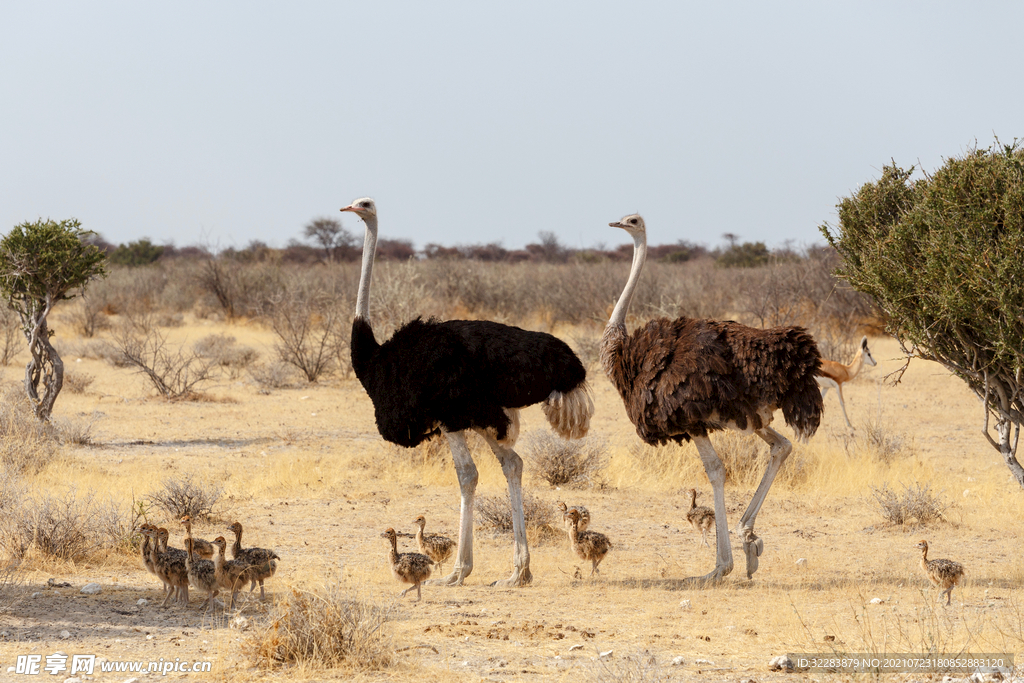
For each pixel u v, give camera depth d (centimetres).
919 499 3934
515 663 2028
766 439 3008
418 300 8931
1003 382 3161
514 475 2986
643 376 2936
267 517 3881
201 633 2247
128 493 4050
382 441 5728
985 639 2145
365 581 2892
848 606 2586
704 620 2450
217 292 14712
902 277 3086
